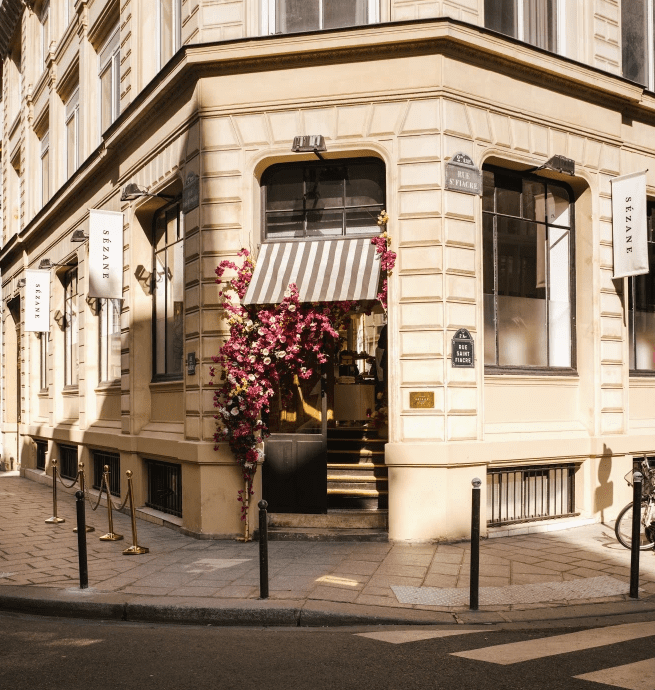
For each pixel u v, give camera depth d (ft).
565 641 19.44
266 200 34.78
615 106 37.99
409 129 31.83
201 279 33.81
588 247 37.09
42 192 72.23
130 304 42.47
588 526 35.32
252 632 20.79
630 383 40.27
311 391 33.47
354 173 34.09
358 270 31.73
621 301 38.09
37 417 69.26
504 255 35.22
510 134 33.86
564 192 37.55
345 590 23.94
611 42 38.65
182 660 18.07
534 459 33.86
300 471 33.22
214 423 33.32
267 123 33.27
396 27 31.48
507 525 33.45
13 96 81.51
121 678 16.78
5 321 82.07
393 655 18.30
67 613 22.97
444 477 30.94
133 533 30.35
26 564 28.55
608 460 36.78
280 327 32.09
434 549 29.99
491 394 33.73
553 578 25.64
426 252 31.45
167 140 37.65
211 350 33.58
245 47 32.89
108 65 51.49
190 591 23.95
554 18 37.27
